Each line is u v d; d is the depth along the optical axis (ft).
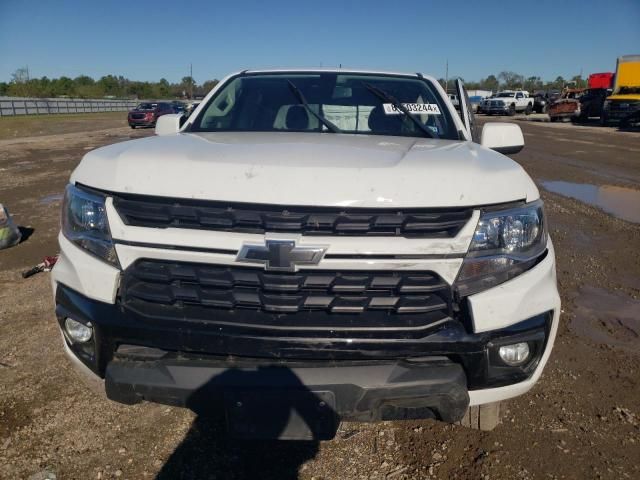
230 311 6.54
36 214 24.50
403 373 6.41
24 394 9.77
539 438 8.76
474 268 6.48
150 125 96.22
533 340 6.70
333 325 6.33
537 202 7.17
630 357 11.55
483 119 110.73
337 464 8.16
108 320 6.70
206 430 8.89
